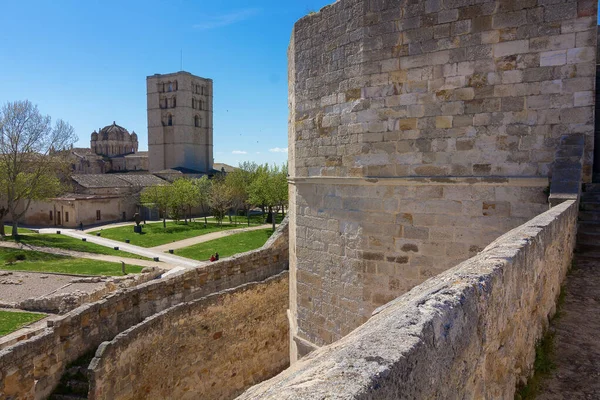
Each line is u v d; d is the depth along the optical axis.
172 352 13.77
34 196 52.16
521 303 4.41
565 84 8.24
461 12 8.91
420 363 2.36
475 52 8.84
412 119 9.49
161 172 96.69
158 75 108.75
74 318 12.66
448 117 9.16
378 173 9.95
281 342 18.38
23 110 56.03
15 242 46.75
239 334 16.42
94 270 34.78
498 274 3.72
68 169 60.09
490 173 8.86
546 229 5.54
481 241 9.02
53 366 11.88
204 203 82.69
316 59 11.24
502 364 3.83
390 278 10.02
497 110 8.74
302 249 12.22
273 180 62.66
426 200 9.52
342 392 1.86
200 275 17.27
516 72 8.55
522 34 8.47
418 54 9.34
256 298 17.12
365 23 9.85
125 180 82.12
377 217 10.12
